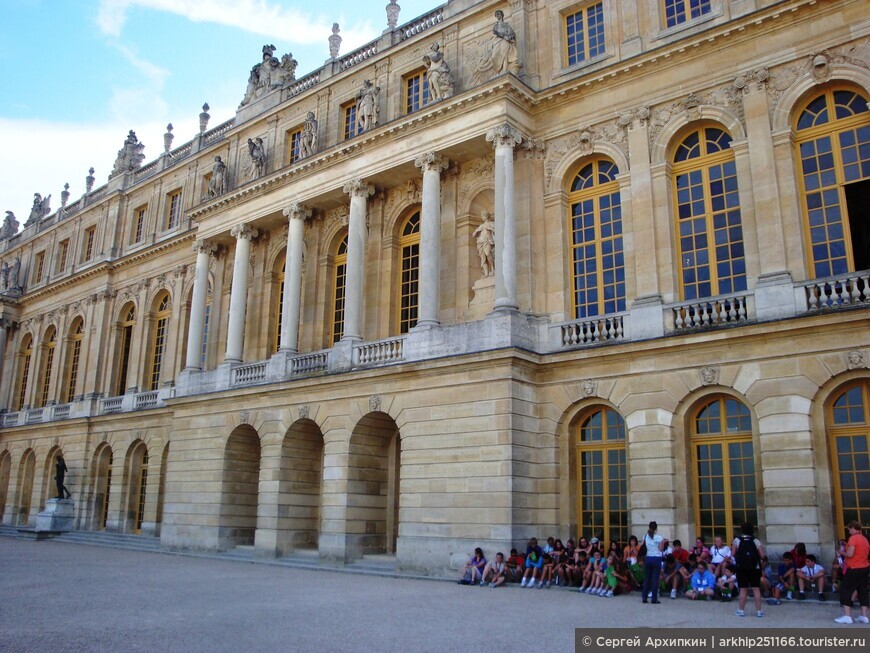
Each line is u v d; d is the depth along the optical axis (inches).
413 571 1035.9
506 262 1064.8
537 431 1041.5
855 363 812.6
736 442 902.4
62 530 1866.4
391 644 508.7
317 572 1096.2
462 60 1261.1
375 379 1154.0
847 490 817.5
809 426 831.1
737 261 962.1
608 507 991.6
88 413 1958.7
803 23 935.0
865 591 606.2
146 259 1955.0
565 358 1022.4
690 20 1045.2
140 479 1828.2
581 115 1114.7
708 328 920.9
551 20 1186.0
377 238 1328.7
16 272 2480.3
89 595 760.3
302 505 1309.1
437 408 1069.8
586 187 1117.7
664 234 1006.4
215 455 1411.2
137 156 2197.3
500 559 916.0
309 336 1409.9
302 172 1387.8
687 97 1018.1
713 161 1003.9
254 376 1384.1
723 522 896.3
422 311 1143.6
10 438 2262.6
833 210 898.1
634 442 954.7
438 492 1039.0
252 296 1549.0
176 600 731.4
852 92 906.1
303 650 484.7
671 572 813.9
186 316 1804.9
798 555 766.5
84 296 2137.1
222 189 1614.2
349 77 1446.9
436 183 1185.4
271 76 1663.4
